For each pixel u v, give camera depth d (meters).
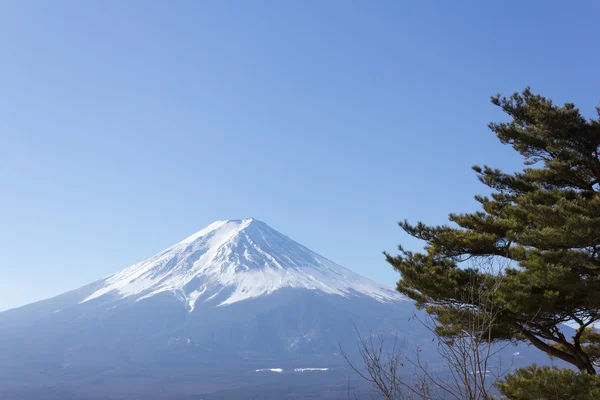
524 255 13.31
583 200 12.92
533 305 12.02
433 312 13.52
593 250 12.81
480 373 6.94
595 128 13.95
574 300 12.91
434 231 14.55
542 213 12.51
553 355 13.88
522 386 11.79
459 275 12.91
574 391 11.27
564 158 14.56
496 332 12.86
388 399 6.73
